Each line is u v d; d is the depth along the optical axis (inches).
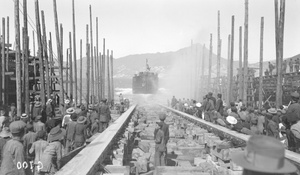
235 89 1807.3
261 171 72.0
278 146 72.4
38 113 601.9
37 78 1049.5
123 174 297.1
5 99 1060.5
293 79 1205.1
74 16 1247.5
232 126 498.0
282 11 784.3
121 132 591.5
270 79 1421.0
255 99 1599.4
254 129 438.3
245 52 1079.0
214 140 458.0
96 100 1705.2
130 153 525.0
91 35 1505.9
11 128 229.5
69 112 542.0
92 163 270.4
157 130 422.9
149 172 404.2
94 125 653.9
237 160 78.3
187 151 529.7
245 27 1064.2
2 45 1014.4
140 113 1411.2
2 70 1003.9
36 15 839.7
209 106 780.6
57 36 962.1
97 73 1728.6
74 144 414.3
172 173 357.4
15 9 626.5
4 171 224.7
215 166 374.0
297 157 263.0
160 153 420.2
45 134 274.2
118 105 1477.6
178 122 998.4
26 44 754.8
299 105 377.1
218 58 1429.6
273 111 479.5
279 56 794.2
